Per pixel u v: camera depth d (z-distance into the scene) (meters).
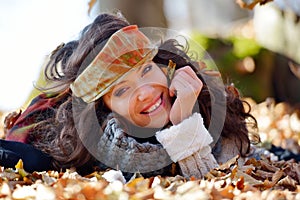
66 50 2.47
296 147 3.86
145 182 1.86
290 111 6.02
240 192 1.78
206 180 1.98
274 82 6.85
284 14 6.76
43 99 2.58
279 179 2.18
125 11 7.83
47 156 2.34
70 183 1.81
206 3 12.26
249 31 7.79
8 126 2.74
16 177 2.06
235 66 6.82
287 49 6.84
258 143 2.78
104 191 1.66
